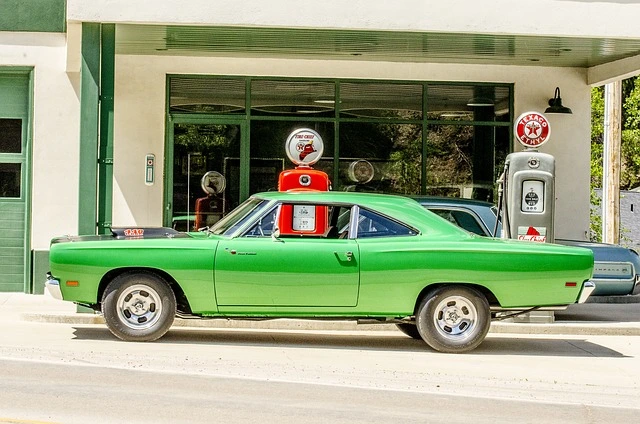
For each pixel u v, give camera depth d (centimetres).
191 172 1819
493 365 1145
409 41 1617
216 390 948
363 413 866
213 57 1816
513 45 1650
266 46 1691
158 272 1209
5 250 1736
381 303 1195
